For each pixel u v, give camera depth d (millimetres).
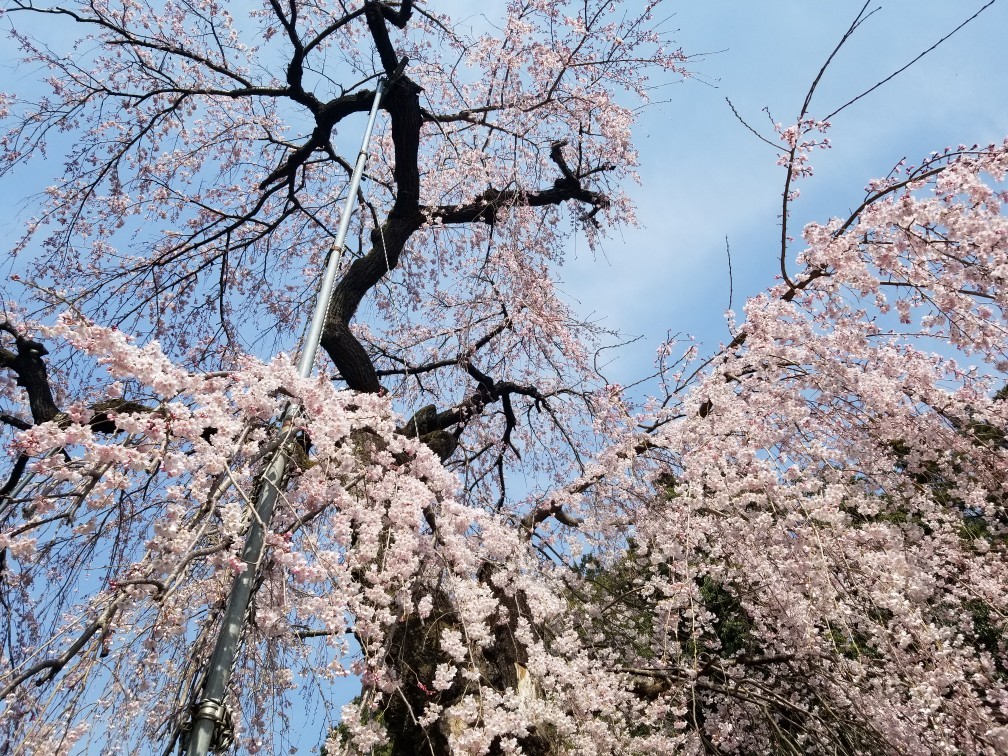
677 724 4492
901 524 4473
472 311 6695
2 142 6023
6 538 2299
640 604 5789
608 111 7195
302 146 7047
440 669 3453
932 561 4309
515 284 7086
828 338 4250
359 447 3943
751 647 5750
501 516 5254
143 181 7035
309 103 6688
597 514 5512
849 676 4207
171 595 2695
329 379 3184
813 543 4027
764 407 4465
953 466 4547
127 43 6648
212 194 7691
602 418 5578
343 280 6094
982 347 3609
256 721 3207
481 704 3496
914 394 4344
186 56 6750
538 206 7609
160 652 2834
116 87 6984
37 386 4422
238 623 2500
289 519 3447
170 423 2533
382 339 7809
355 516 3414
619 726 4270
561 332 6750
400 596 3482
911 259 3746
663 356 5602
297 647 3053
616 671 5062
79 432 2316
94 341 2443
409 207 6605
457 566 3801
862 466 4391
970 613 4703
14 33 6109
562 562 5562
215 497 2578
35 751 2051
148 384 2553
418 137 6465
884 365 4301
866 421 4395
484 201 7156
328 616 2863
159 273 6648
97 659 2234
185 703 2535
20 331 4559
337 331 5668
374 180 7879
